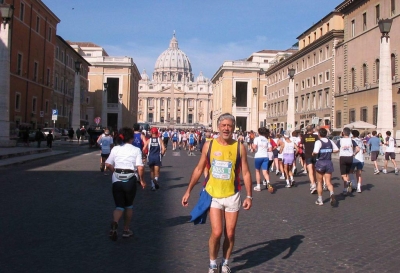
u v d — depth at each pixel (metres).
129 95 98.81
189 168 21.61
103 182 15.12
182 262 6.12
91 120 96.38
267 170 14.04
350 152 13.31
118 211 7.31
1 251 6.52
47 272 5.61
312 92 60.00
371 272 5.83
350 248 7.02
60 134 52.78
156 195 12.60
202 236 7.64
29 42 52.38
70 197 11.70
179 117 199.88
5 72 29.84
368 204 11.59
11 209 9.80
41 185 13.95
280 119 75.19
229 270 5.56
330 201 11.56
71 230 7.94
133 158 7.54
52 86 61.62
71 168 20.05
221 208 5.38
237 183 5.47
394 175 20.38
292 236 7.79
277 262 6.21
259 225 8.68
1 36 29.56
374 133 21.11
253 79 103.12
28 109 52.78
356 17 47.25
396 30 39.53
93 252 6.56
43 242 7.07
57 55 65.75
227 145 5.48
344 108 49.38
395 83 39.50
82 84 81.81
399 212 10.36
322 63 56.34
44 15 57.84
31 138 44.81
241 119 104.69
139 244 7.06
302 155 19.83
